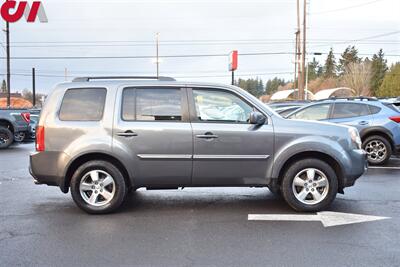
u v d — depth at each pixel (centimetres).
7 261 430
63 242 486
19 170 1020
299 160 602
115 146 586
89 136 588
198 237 501
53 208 638
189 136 589
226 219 573
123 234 513
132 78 620
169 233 516
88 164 591
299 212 605
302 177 604
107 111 594
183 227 540
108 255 445
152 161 590
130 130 586
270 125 600
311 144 594
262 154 596
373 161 1055
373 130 1041
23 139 1764
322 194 603
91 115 596
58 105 600
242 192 741
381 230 521
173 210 621
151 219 575
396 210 613
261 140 594
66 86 607
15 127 1580
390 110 1059
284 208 629
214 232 519
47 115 596
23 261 430
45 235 511
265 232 517
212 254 446
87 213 604
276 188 613
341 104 1074
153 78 620
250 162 597
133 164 589
